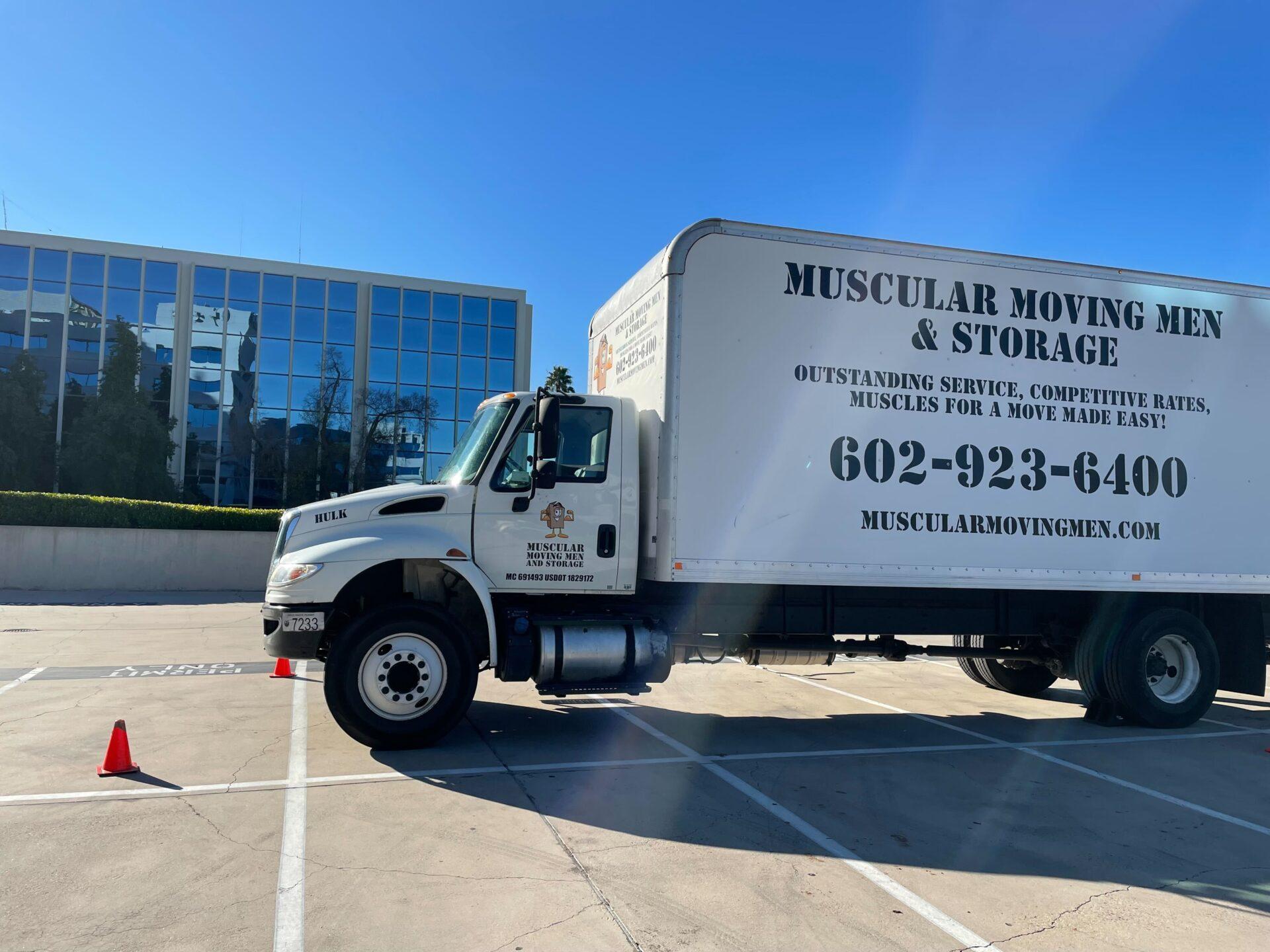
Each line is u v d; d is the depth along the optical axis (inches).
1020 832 198.8
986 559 294.7
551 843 182.5
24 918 142.7
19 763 235.6
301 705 317.7
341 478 1761.8
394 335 1835.6
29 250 1723.7
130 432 1599.4
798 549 279.3
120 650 454.6
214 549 847.1
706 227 277.6
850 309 288.0
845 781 236.7
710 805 211.8
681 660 298.7
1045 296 307.0
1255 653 325.4
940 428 293.4
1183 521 314.8
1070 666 336.2
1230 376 324.5
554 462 259.0
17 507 800.9
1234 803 225.6
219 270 1780.3
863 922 149.4
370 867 167.2
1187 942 145.3
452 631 256.1
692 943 139.7
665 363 273.7
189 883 158.1
